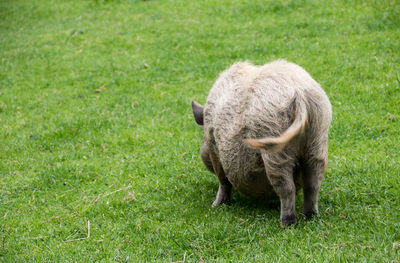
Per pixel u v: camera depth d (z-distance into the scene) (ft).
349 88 52.80
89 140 52.26
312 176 29.78
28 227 36.19
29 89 67.72
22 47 84.28
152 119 55.36
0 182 44.32
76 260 30.91
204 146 37.04
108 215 37.42
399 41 61.41
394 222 29.35
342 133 44.73
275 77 30.01
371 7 75.56
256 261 27.27
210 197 38.86
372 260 24.99
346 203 33.37
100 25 91.15
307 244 27.71
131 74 68.80
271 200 36.52
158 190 40.65
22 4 110.11
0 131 55.62
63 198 41.11
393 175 35.70
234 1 92.53
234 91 32.19
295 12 81.30
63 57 77.97
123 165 45.98
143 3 100.99
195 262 29.09
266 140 25.21
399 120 44.65
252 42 71.61
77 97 63.67
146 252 31.14
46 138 53.36
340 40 66.08
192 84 63.00
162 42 78.33
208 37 77.20
